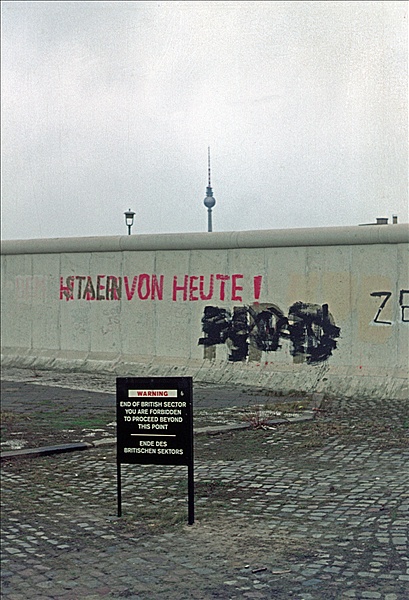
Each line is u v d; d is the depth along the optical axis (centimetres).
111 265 1908
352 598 511
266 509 722
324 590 528
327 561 581
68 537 674
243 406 1314
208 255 1742
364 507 708
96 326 1934
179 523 693
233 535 655
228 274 1712
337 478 815
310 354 1582
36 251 2045
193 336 1762
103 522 712
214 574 572
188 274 1773
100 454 991
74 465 938
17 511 753
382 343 1490
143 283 1850
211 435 1071
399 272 1477
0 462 956
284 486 796
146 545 644
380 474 821
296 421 1155
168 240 1789
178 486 821
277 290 1639
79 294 1970
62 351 2000
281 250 1634
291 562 585
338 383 1491
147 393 695
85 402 1405
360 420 1145
